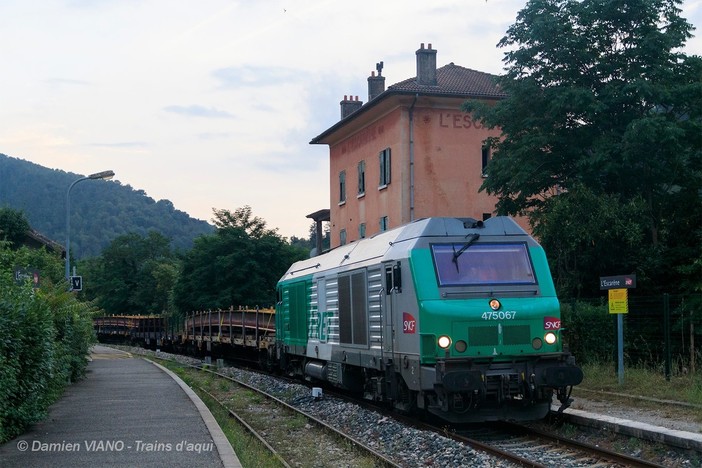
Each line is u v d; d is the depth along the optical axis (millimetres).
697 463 9953
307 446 12383
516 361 13094
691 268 18547
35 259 33531
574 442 11422
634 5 21984
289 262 47469
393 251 14359
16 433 11766
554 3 22953
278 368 28516
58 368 15656
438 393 12641
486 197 35312
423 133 34812
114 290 81875
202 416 14125
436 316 12875
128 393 18406
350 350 16688
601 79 23172
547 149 23375
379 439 12750
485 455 10734
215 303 44906
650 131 19938
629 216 20734
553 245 21703
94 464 9602
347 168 41062
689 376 16062
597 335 19234
